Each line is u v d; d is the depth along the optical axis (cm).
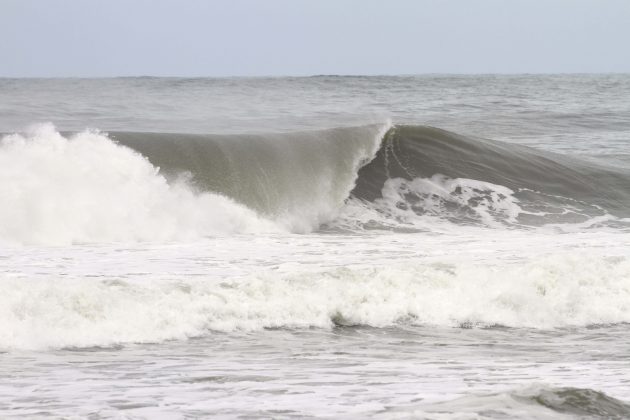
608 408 1931
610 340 3738
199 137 7138
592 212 7619
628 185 8300
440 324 3972
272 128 10712
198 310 3684
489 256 5128
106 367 2891
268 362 3059
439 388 2497
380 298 4053
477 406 1925
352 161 7788
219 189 6750
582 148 11006
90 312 3469
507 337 3769
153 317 3541
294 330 3722
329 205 7212
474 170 8112
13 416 2066
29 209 5412
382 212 7212
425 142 8344
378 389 2477
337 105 15225
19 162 5803
